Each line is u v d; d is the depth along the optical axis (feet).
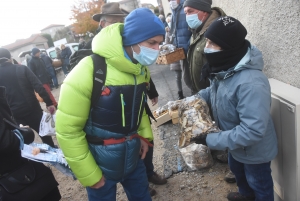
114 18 7.93
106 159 4.98
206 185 8.24
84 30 102.89
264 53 6.40
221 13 8.14
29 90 10.90
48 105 11.47
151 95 8.05
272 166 6.25
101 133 4.87
